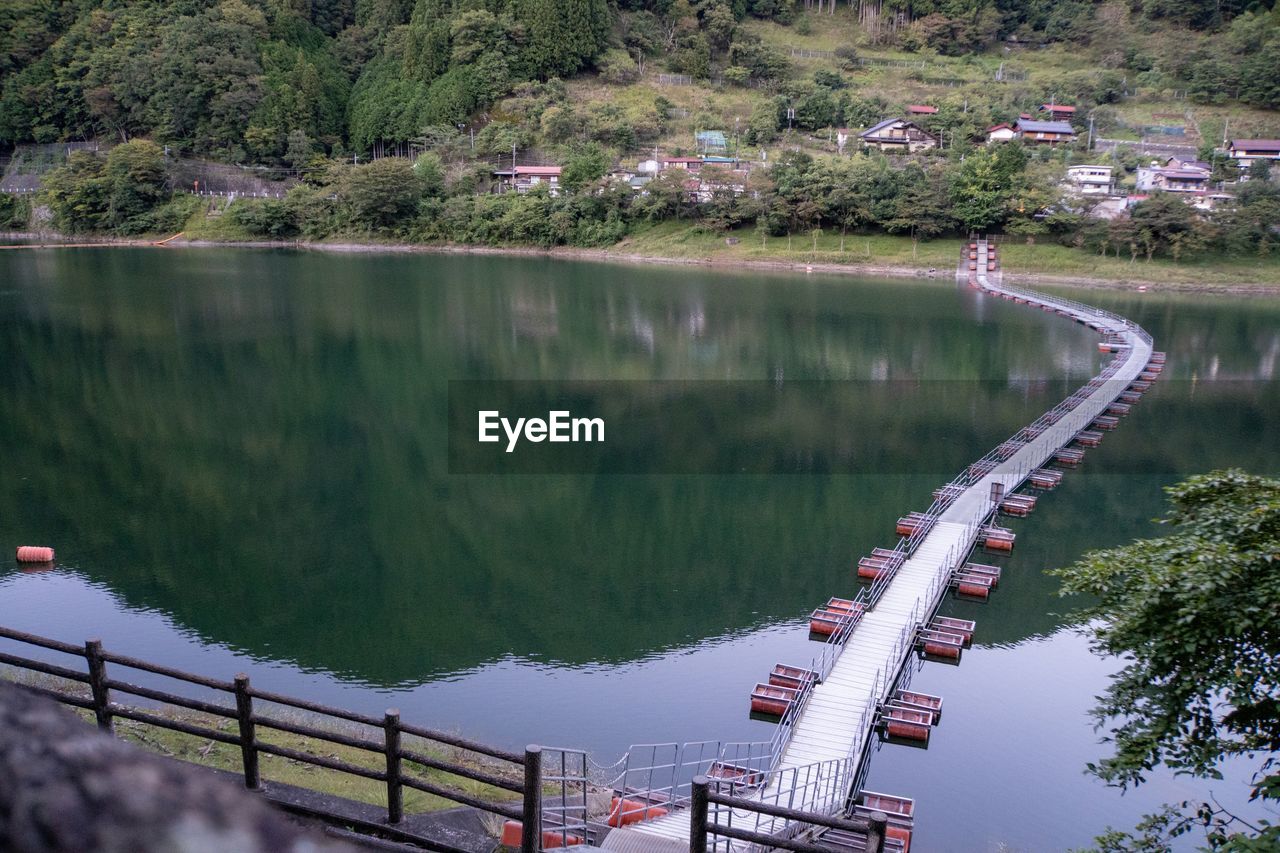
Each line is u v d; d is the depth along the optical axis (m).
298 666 24.64
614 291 86.56
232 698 22.00
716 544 34.47
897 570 29.98
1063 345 67.25
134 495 37.75
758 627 27.70
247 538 33.84
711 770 18.81
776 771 18.12
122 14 141.62
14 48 139.38
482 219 116.00
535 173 120.50
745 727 21.89
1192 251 93.19
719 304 80.62
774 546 34.25
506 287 88.38
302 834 1.54
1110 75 140.38
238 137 132.00
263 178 130.25
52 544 32.38
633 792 16.70
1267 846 10.43
